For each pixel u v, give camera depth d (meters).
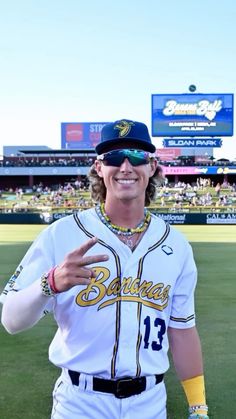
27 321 2.12
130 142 2.35
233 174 59.72
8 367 5.24
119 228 2.27
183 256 2.38
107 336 2.15
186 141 47.88
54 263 2.21
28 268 2.24
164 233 2.36
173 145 48.09
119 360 2.13
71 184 61.62
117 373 2.12
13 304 2.12
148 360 2.21
